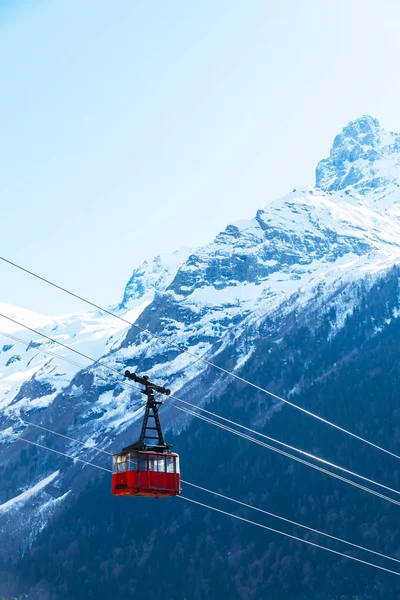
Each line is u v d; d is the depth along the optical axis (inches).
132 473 2640.3
